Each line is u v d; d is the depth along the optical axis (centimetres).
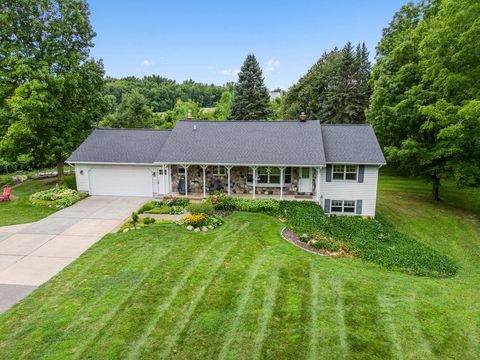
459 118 1909
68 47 2286
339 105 3872
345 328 721
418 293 916
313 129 2041
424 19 2881
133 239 1277
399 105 2277
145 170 2016
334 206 1944
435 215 2062
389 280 995
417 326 738
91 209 1756
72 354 636
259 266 1032
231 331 707
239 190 1997
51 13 2202
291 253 1145
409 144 2206
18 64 1994
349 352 644
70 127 2350
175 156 1875
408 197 2525
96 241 1284
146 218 1488
